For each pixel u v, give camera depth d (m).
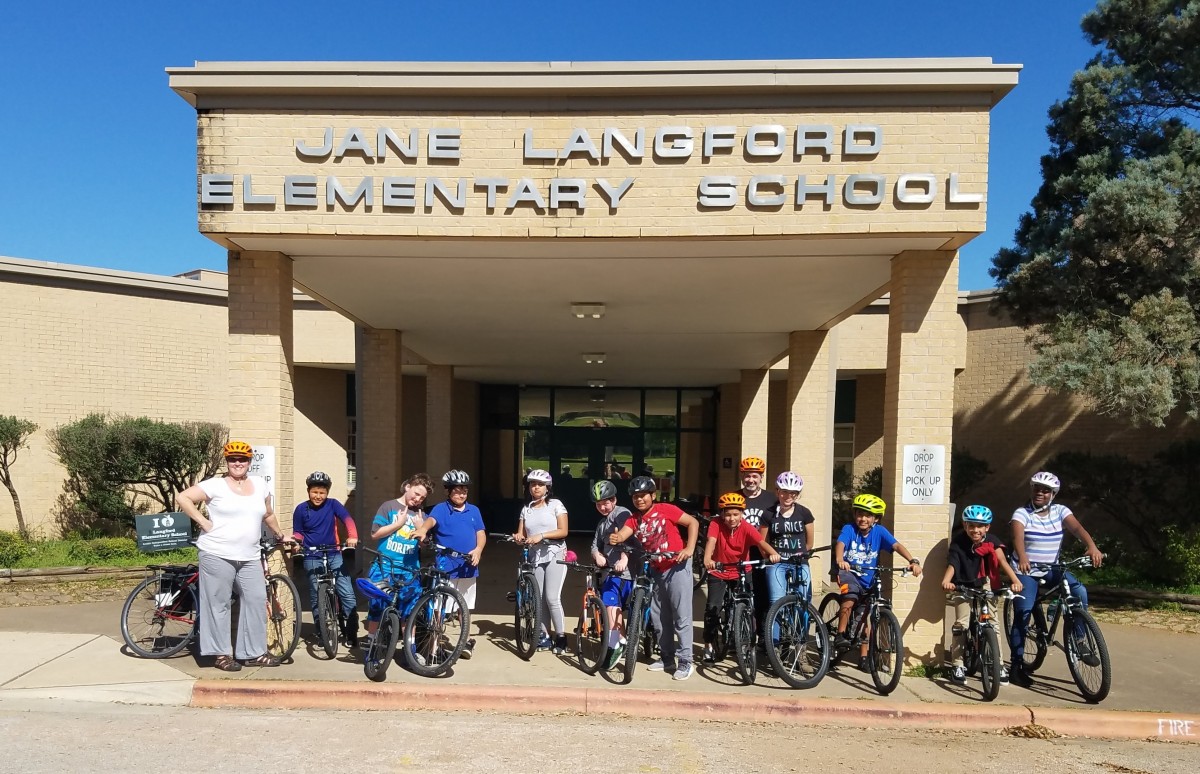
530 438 18.42
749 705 5.52
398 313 9.84
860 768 4.64
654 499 6.29
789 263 7.00
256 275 6.78
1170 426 11.92
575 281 7.85
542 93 6.07
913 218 5.96
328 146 6.13
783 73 5.95
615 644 6.15
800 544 6.38
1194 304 9.59
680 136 6.06
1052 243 11.02
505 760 4.58
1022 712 5.49
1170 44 10.15
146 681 5.63
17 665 6.00
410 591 6.21
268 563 6.55
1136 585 9.71
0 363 11.95
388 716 5.32
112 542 10.91
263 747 4.67
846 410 16.64
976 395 14.20
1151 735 5.38
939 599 6.44
